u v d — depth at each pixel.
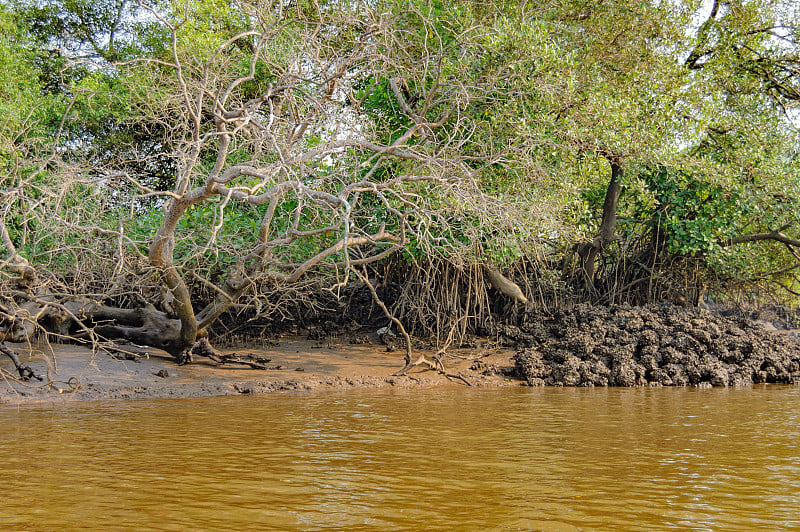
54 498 4.79
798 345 14.08
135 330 12.59
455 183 10.59
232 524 4.23
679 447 6.70
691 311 14.98
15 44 18.48
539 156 13.20
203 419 8.17
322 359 13.96
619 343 13.21
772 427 7.88
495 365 13.50
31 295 10.18
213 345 15.09
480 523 4.28
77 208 9.32
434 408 9.23
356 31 13.32
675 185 16.41
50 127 18.12
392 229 13.97
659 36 16.47
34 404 9.27
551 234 13.76
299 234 10.56
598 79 14.49
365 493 4.95
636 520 4.37
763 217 16.66
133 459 6.02
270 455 6.21
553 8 15.57
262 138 10.07
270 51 12.07
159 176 20.06
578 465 5.90
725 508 4.65
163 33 20.97
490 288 16.75
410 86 14.40
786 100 19.42
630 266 17.56
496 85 13.09
